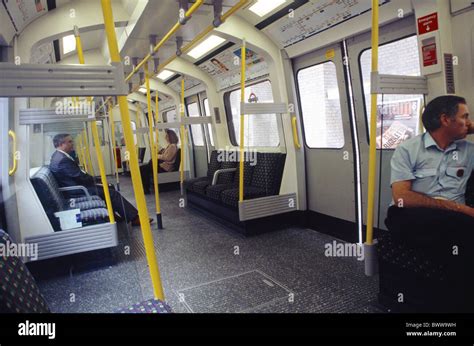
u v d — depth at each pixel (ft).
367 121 12.92
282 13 13.34
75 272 12.11
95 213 12.96
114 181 23.84
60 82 5.11
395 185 8.39
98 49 20.57
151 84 27.61
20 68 4.90
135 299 10.14
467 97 8.84
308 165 16.24
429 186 8.23
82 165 15.60
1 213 11.19
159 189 28.96
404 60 11.10
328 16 12.30
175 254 13.82
